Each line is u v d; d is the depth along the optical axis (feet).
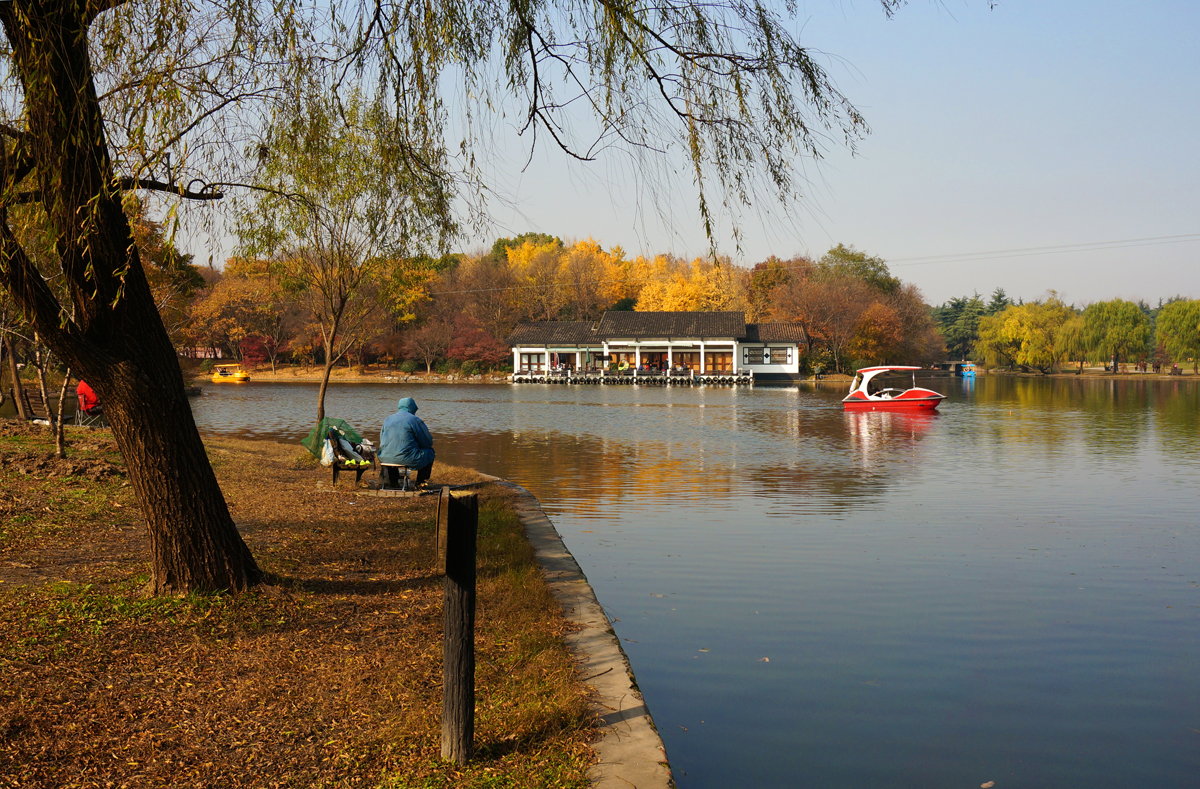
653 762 13.30
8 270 17.29
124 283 17.67
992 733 17.49
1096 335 289.53
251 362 277.03
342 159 34.60
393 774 12.62
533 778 12.57
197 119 19.89
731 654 21.98
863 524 40.29
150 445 19.97
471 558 13.24
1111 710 18.72
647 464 65.26
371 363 290.56
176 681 15.75
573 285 286.25
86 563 23.36
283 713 14.60
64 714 14.03
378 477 42.86
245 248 30.14
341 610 20.59
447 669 13.12
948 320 446.60
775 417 118.21
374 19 20.66
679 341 237.45
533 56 20.77
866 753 16.51
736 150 19.94
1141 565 31.99
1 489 31.76
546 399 161.89
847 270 321.11
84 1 17.25
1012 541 36.42
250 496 36.76
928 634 23.71
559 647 18.63
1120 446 79.25
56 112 17.01
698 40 19.79
